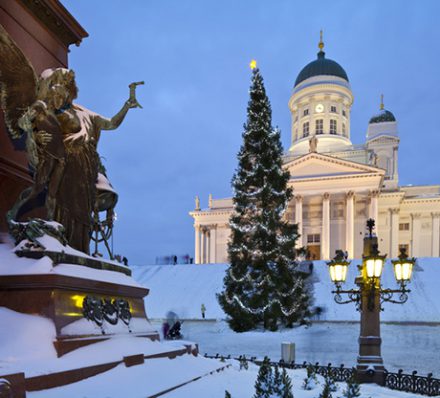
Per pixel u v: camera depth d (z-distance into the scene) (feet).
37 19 29.84
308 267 135.64
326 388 20.08
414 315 96.02
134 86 29.81
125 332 25.08
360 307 34.65
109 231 31.53
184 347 30.09
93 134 29.04
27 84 24.82
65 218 26.30
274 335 82.02
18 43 27.99
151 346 25.89
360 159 241.55
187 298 124.98
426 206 226.38
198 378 23.95
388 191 222.07
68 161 26.53
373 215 198.80
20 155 26.91
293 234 95.81
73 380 17.28
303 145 259.19
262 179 98.32
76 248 26.99
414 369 49.52
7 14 27.25
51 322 19.69
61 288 20.95
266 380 16.98
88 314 22.36
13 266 21.08
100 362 19.44
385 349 64.75
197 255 242.99
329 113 261.03
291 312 88.33
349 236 200.13
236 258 94.48
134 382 19.03
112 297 25.94
